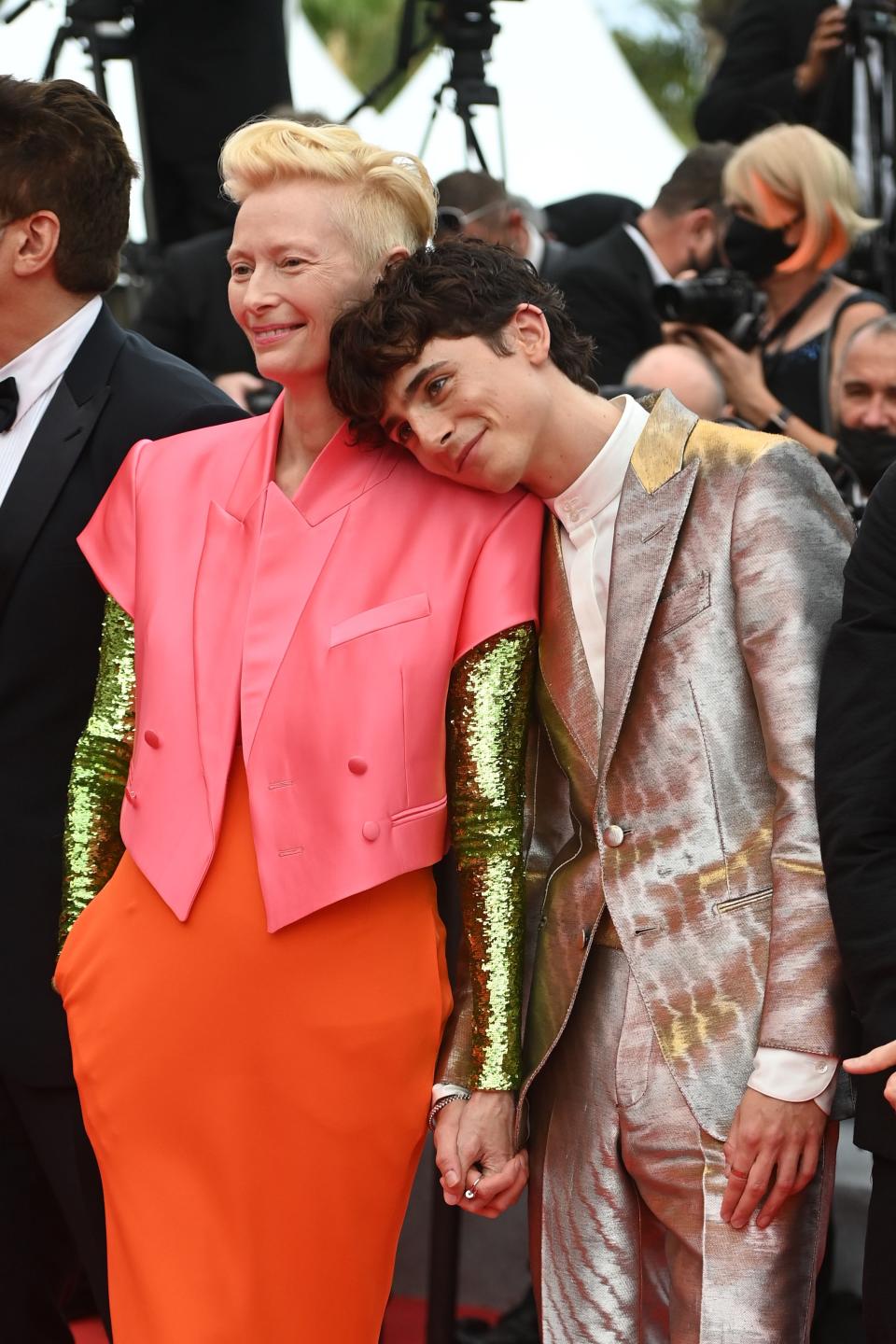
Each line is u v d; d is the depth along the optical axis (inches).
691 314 192.7
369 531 112.5
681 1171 109.3
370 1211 111.3
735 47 261.7
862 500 178.2
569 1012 112.4
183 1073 110.0
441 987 112.4
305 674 109.6
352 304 112.1
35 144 129.1
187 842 110.3
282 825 108.5
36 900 127.3
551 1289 115.3
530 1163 117.1
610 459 111.9
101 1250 128.2
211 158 248.8
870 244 229.5
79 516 128.6
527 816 119.8
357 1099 109.3
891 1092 97.8
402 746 108.4
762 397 193.3
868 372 175.6
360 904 109.5
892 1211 103.0
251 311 112.3
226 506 116.0
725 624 109.7
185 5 244.7
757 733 110.3
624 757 111.0
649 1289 119.1
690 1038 108.5
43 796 128.1
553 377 111.4
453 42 247.8
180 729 111.7
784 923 106.0
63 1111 128.4
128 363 133.9
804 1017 104.8
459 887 114.8
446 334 107.5
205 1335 108.3
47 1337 137.7
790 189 201.0
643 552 110.2
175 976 110.1
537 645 114.6
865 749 103.3
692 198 222.1
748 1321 106.6
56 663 128.0
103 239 133.3
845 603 106.3
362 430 112.7
